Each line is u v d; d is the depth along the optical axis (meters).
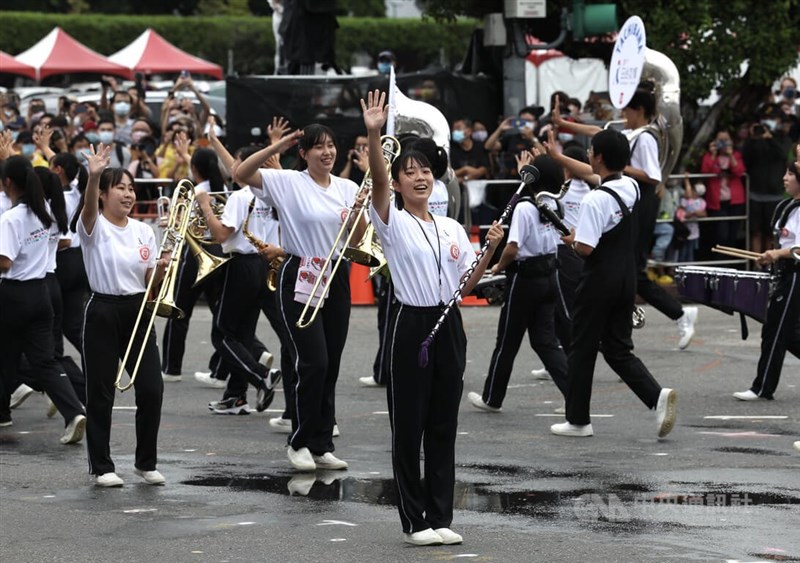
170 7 72.81
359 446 13.71
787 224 15.76
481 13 27.95
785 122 27.20
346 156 25.64
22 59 46.09
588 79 33.88
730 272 17.06
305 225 12.32
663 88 20.00
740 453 12.99
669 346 20.52
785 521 10.36
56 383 14.12
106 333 12.01
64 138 25.36
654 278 26.25
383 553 9.64
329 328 12.57
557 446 13.48
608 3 26.81
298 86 25.62
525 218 14.95
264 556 9.59
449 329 9.89
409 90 26.25
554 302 15.37
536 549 9.65
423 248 9.84
